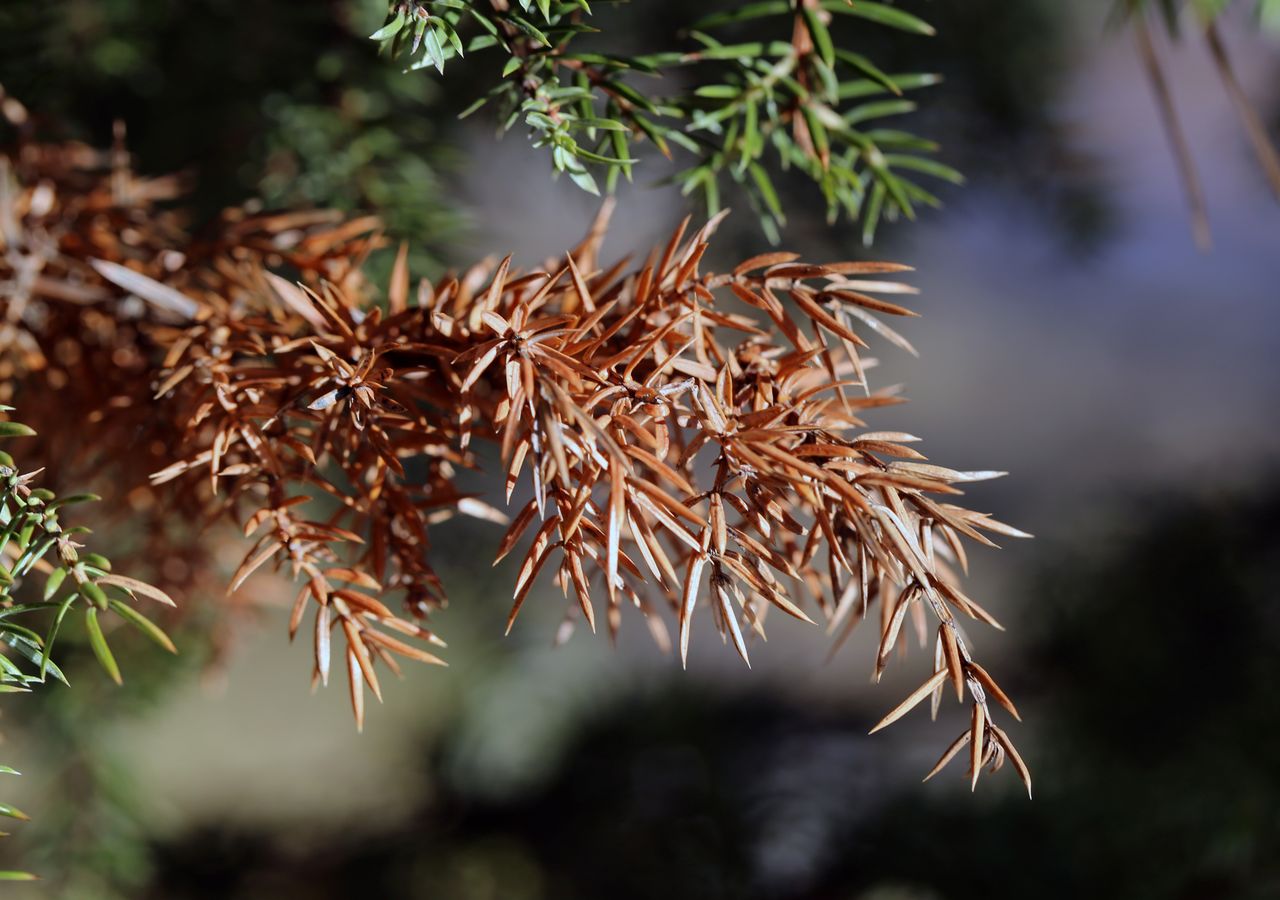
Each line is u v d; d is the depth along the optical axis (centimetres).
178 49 100
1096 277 364
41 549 60
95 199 70
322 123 93
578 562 59
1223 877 126
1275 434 292
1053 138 132
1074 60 144
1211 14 66
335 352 62
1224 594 146
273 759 202
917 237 128
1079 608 153
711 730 170
